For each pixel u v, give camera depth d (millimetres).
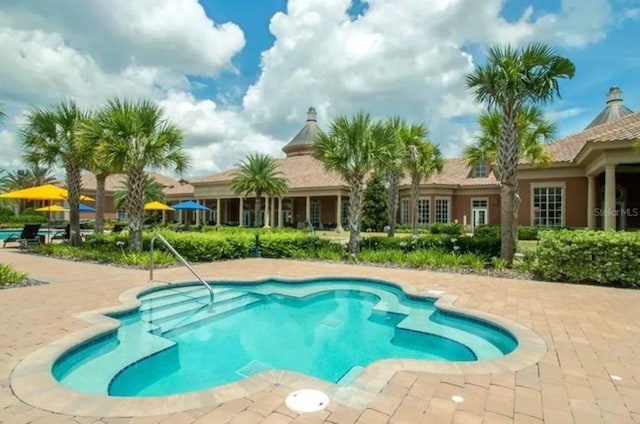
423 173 20906
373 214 31297
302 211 36812
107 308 6379
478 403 3232
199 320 7086
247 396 3297
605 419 3008
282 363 5262
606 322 5789
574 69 10570
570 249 9125
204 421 2900
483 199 29281
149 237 13016
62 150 14445
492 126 14914
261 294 9078
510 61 10570
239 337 6336
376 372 3826
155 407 3096
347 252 13742
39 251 14742
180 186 44500
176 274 9977
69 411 3027
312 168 36844
